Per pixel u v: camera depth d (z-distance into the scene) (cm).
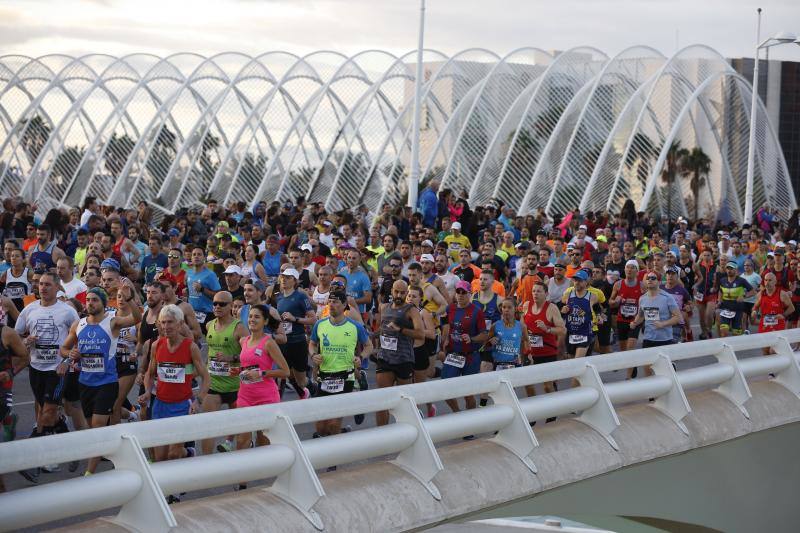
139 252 2116
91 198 2700
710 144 4900
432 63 5409
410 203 3117
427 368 1277
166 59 5969
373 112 5341
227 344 1051
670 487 1055
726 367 1154
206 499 686
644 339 1563
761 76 8844
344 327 1104
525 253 1948
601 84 4872
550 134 4909
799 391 1256
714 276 2025
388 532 738
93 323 1038
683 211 4753
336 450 730
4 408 989
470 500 809
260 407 698
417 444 793
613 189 4659
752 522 1184
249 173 5459
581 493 932
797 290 1955
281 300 1328
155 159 5619
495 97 5166
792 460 1253
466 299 1241
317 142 5381
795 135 8838
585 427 984
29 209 2606
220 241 2103
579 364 973
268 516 677
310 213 2553
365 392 769
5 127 6006
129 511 618
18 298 1548
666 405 1078
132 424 627
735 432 1127
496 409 869
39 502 565
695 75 4866
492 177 4928
